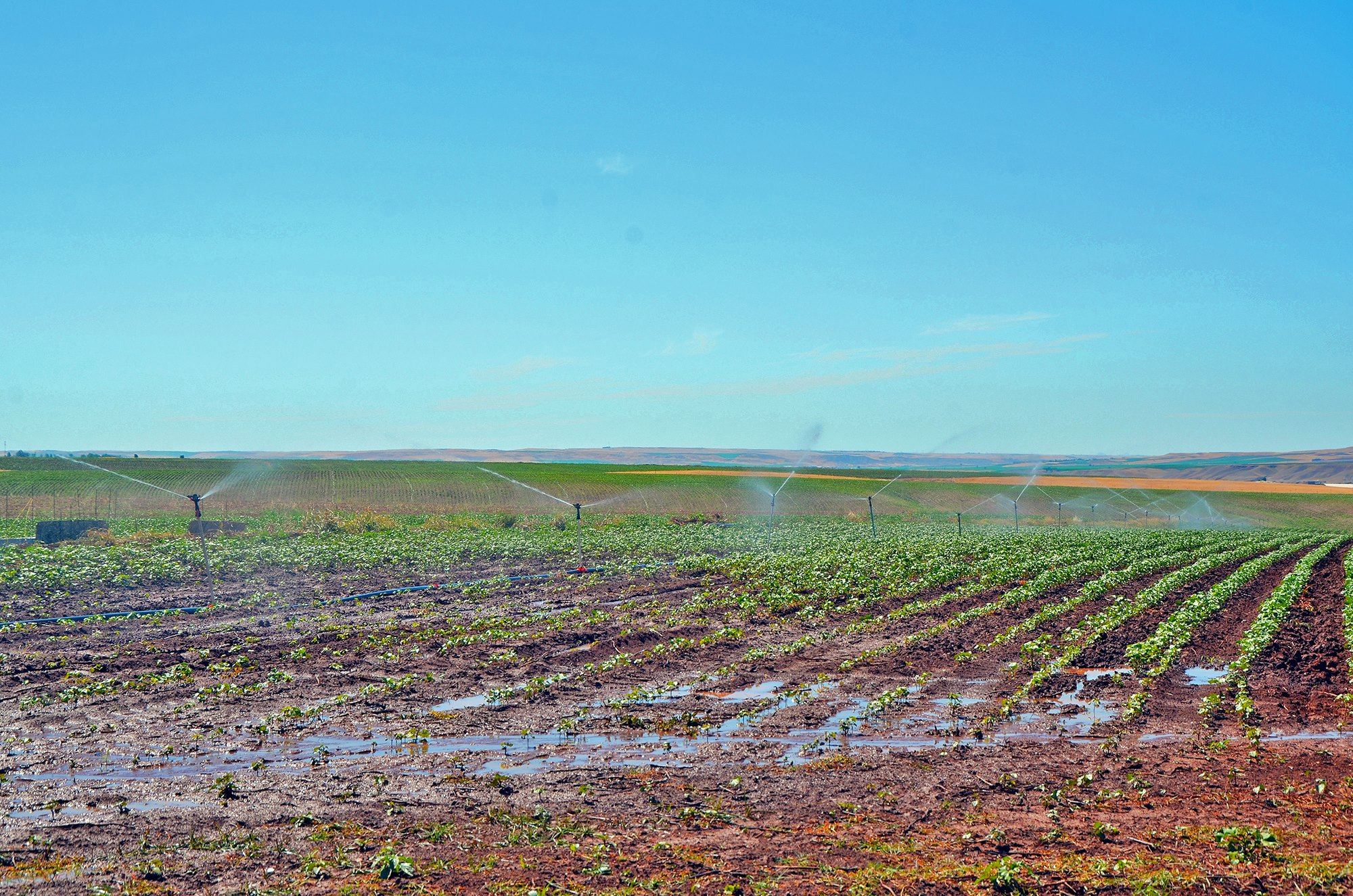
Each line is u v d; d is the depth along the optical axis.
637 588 36.34
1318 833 11.47
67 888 9.76
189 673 20.28
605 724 16.94
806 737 16.30
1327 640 25.67
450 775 13.95
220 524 56.78
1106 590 37.09
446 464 150.00
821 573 39.50
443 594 34.12
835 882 10.00
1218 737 16.45
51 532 50.94
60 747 15.14
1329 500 126.12
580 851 10.94
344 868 10.39
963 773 14.14
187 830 11.59
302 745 15.50
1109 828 11.57
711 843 11.27
